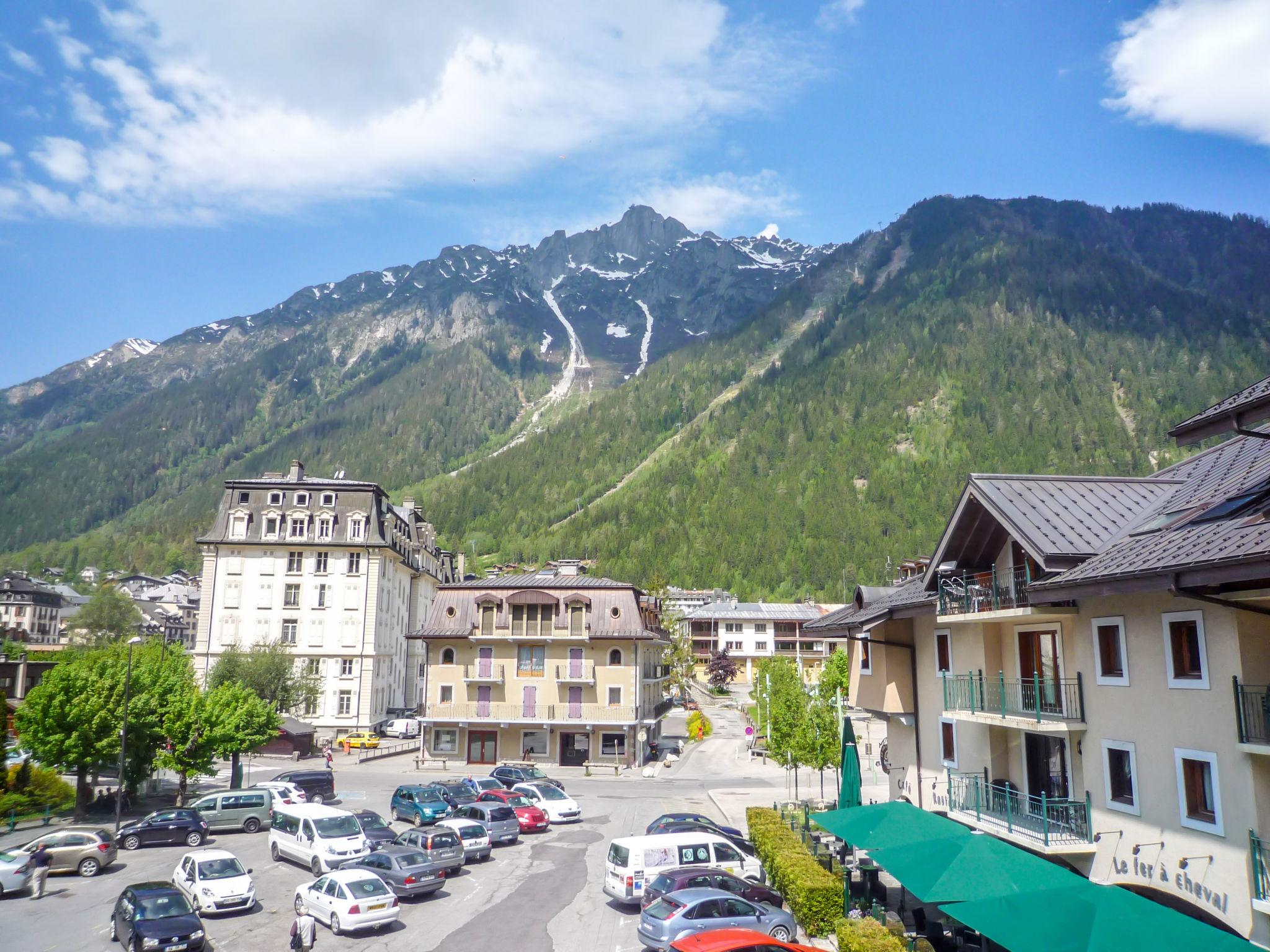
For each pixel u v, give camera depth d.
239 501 89.19
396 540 95.88
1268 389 15.41
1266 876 15.72
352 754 77.94
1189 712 17.91
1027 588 21.30
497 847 37.97
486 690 70.88
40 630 172.75
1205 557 15.61
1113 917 14.34
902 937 21.19
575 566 85.12
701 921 22.02
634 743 69.62
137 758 48.00
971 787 26.23
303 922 22.45
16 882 29.53
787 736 44.66
